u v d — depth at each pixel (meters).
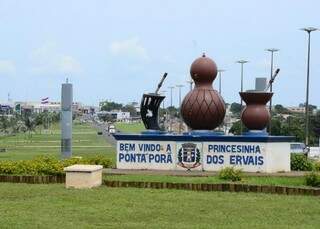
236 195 21.53
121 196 20.98
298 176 25.86
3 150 69.62
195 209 18.47
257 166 27.88
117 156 29.05
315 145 104.75
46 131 158.00
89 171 23.02
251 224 16.19
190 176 25.53
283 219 17.00
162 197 20.86
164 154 28.58
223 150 28.09
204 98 28.72
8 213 17.50
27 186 23.67
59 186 23.70
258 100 29.02
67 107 36.66
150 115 29.86
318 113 113.50
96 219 16.69
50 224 15.84
